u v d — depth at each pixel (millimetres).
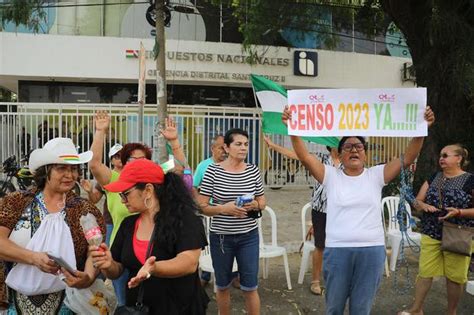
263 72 18562
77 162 3029
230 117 14062
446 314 4758
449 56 9727
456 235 4383
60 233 2977
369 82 20141
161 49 10156
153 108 13781
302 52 18906
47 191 3066
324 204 5379
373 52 20328
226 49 18078
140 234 2766
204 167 5418
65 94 18141
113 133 13523
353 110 3777
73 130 13250
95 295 3049
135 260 2707
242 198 4051
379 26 15898
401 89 3697
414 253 7090
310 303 5301
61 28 17422
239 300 5305
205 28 18281
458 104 10555
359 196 3695
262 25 14578
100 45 17203
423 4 10625
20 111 13109
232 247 4188
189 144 13820
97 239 2594
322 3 14672
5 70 16734
